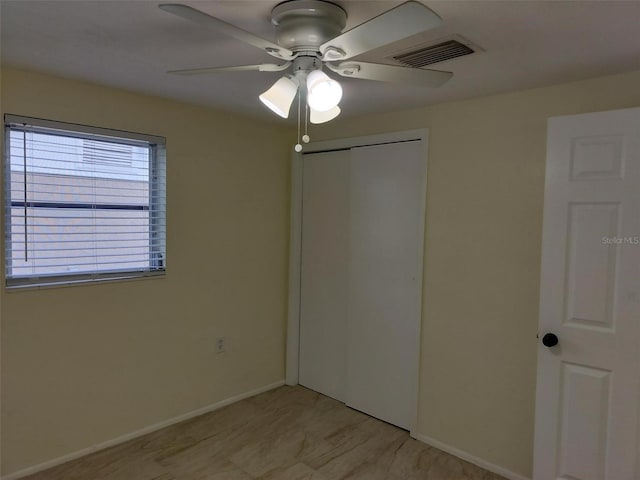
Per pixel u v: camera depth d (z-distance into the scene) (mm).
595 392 2006
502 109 2428
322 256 3469
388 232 2992
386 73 1542
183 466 2457
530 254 2346
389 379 3018
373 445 2744
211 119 3027
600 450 2004
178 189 2875
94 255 2535
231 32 1269
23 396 2293
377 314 3074
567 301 2064
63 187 2398
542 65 1953
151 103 2695
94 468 2400
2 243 2191
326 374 3475
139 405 2760
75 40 1771
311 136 3445
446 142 2662
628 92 2037
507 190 2420
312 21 1395
